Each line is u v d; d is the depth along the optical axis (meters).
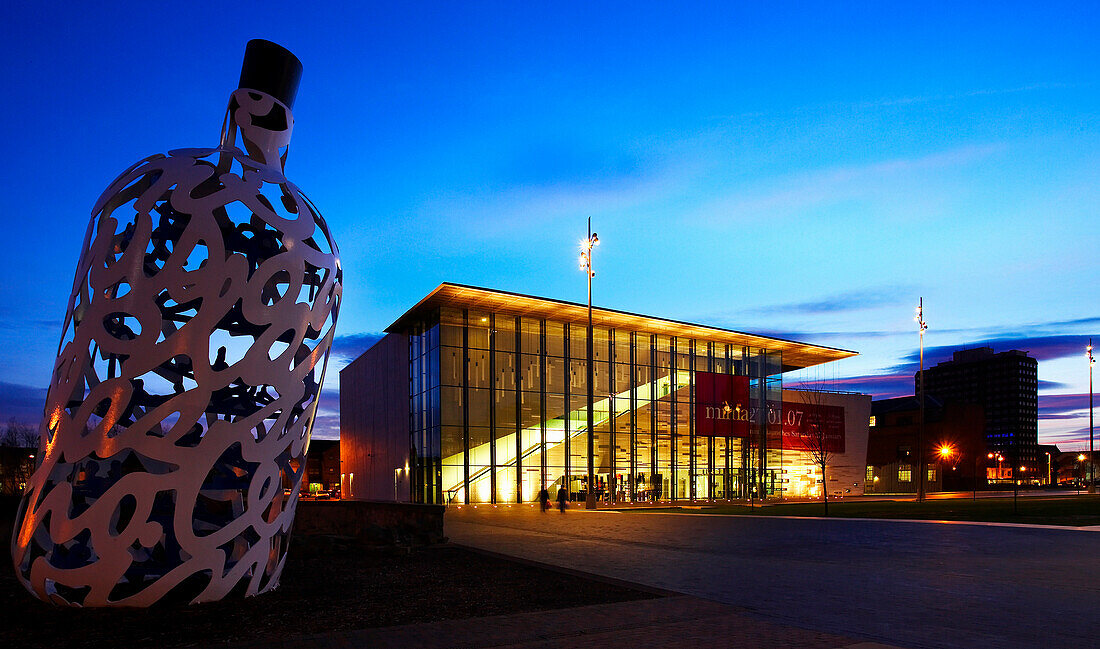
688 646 7.27
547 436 48.97
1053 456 193.25
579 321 50.72
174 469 9.69
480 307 46.44
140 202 8.97
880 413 94.19
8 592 10.04
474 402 46.47
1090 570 12.98
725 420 58.06
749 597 10.20
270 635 7.68
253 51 10.33
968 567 13.41
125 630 7.86
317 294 9.97
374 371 59.19
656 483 53.50
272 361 9.31
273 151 10.38
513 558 14.38
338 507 19.69
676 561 14.50
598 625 8.18
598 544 18.08
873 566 13.63
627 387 53.41
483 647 7.17
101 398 8.74
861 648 7.22
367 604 9.44
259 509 9.48
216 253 8.88
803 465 63.84
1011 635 7.86
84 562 9.28
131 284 8.77
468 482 45.53
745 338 57.91
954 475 86.62
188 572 8.92
